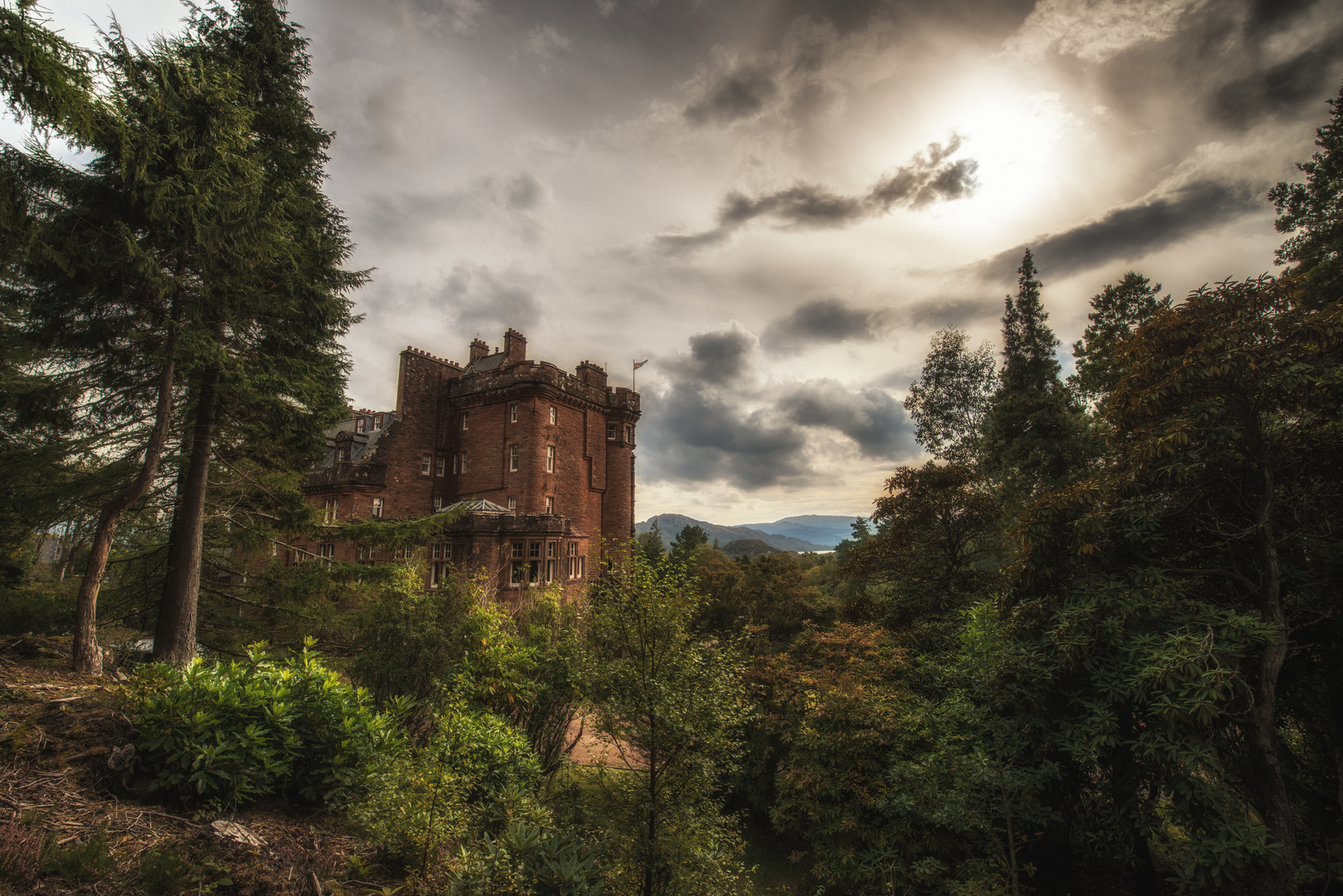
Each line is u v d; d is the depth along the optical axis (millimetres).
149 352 11211
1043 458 26688
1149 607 9992
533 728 12281
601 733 8961
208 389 12648
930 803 11914
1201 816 9023
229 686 7125
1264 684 8906
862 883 14102
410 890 5875
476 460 35188
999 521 20125
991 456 30734
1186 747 8742
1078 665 10625
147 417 12617
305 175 14984
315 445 14594
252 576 15859
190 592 12312
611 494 39094
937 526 20281
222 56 13383
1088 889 13164
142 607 14648
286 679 7879
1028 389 29141
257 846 5676
